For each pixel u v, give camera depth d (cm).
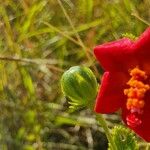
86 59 43
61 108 42
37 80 43
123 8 43
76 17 44
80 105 29
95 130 42
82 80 28
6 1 45
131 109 25
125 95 26
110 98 26
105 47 26
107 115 41
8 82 43
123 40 26
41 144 41
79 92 28
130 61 26
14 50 44
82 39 44
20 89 43
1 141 41
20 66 43
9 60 42
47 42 44
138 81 26
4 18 44
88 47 43
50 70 43
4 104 42
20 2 44
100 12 44
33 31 43
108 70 26
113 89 26
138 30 42
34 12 44
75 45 44
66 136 42
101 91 26
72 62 43
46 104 42
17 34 44
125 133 29
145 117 26
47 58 44
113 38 43
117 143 29
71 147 42
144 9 43
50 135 42
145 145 37
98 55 26
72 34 43
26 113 42
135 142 29
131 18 43
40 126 42
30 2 44
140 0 43
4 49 44
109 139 29
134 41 26
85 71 28
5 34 44
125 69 26
